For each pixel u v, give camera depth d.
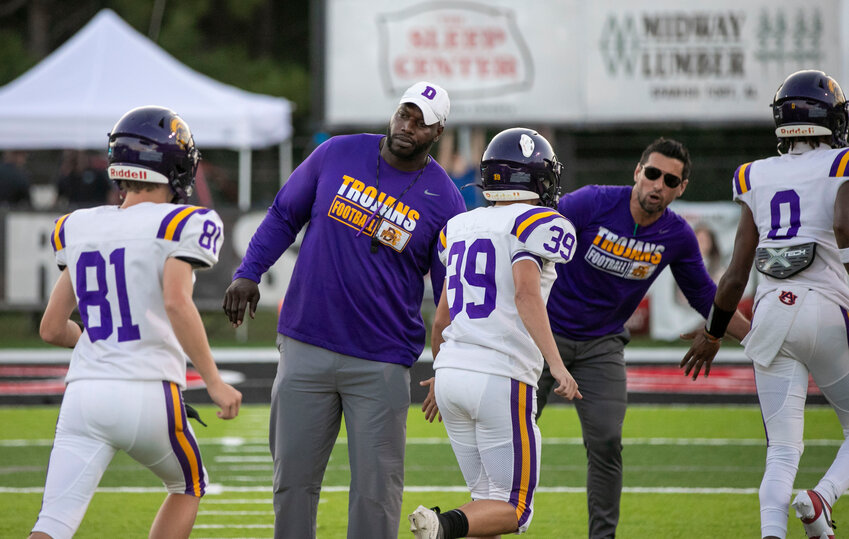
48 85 51.66
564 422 30.95
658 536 18.92
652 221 18.41
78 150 52.38
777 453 15.55
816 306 15.49
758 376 16.06
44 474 23.80
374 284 15.51
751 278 45.94
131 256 13.13
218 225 13.40
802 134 15.91
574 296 18.30
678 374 40.00
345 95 54.62
